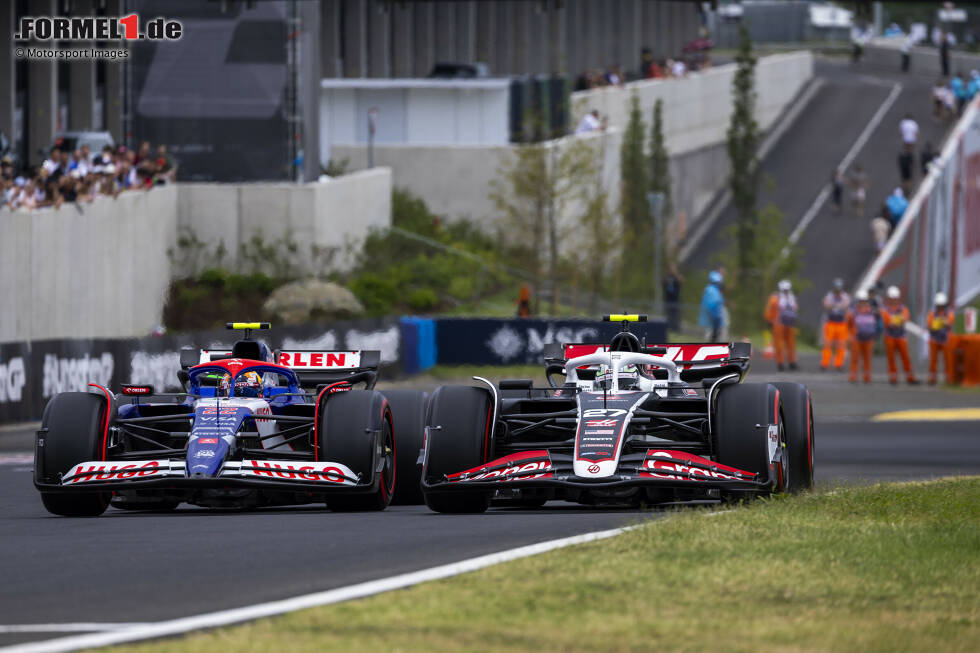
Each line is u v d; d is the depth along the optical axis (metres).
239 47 131.75
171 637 23.05
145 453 41.75
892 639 23.03
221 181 132.38
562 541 32.00
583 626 23.69
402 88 173.88
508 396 45.72
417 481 44.69
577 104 193.88
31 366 81.56
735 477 38.84
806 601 25.92
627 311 158.62
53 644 22.38
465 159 171.25
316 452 41.41
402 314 135.38
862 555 30.36
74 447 40.69
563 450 42.59
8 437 75.12
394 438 44.53
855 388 113.81
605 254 163.00
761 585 27.19
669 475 38.44
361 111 174.62
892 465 65.44
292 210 130.12
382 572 29.17
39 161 133.12
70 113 141.50
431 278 145.25
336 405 41.44
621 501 41.25
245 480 39.25
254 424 42.31
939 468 63.88
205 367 43.84
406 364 118.56
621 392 42.00
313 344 100.69
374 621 23.88
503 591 26.38
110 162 110.62
